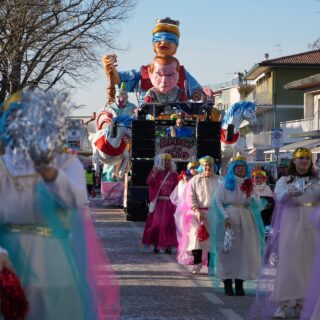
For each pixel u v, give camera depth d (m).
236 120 42.94
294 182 14.32
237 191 17.05
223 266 16.86
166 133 38.44
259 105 107.94
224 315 14.45
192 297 16.50
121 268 21.08
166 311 14.81
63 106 8.37
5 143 8.48
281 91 107.38
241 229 16.91
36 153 8.20
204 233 19.92
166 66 42.41
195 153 38.31
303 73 107.31
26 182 8.31
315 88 83.00
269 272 14.54
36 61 50.94
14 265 8.34
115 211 46.06
